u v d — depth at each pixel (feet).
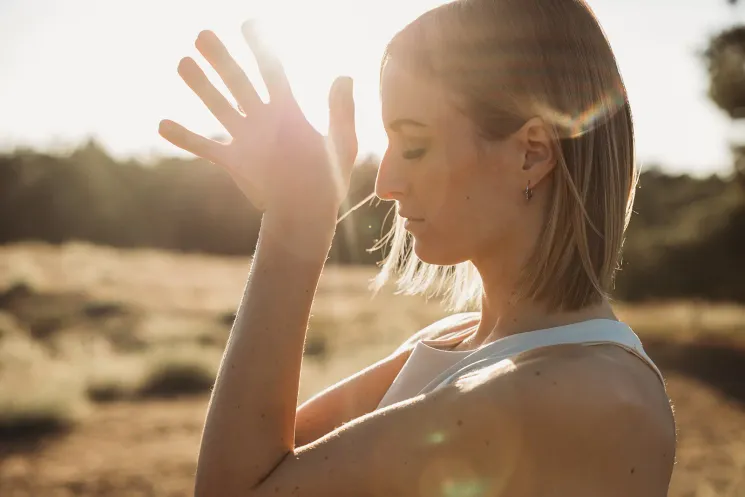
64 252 131.44
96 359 49.62
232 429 3.38
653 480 3.15
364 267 128.47
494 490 3.09
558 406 3.07
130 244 162.91
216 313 81.66
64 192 159.84
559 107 3.56
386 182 3.74
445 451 3.13
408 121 3.65
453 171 3.60
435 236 3.70
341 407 4.72
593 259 3.65
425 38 3.65
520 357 3.32
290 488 3.24
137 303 82.89
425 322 71.72
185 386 46.91
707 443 35.42
